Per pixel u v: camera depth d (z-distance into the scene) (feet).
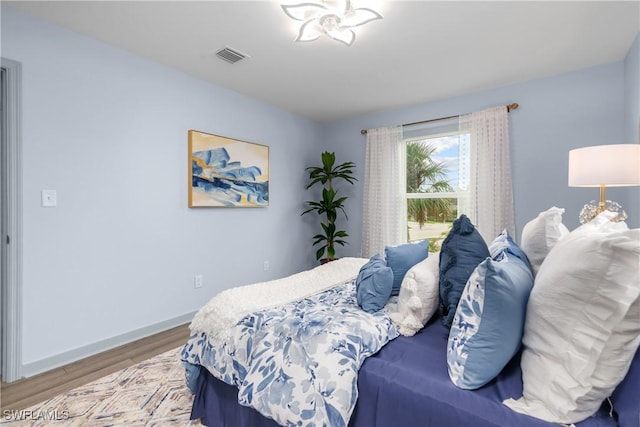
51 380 6.30
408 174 12.69
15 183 6.27
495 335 3.12
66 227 7.00
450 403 2.99
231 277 10.77
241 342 4.48
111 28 6.98
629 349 2.47
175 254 9.15
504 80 9.80
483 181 10.36
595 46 7.77
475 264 4.32
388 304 5.27
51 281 6.80
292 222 13.24
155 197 8.64
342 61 8.53
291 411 3.47
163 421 5.08
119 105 7.86
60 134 6.89
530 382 2.92
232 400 4.72
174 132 9.04
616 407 2.66
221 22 6.77
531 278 3.55
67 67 6.97
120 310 7.97
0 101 6.22
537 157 9.71
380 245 12.65
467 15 6.48
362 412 3.53
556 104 9.40
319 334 3.99
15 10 6.25
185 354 5.15
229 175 10.48
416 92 10.77
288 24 6.84
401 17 6.53
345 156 14.10
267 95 11.10
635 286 2.41
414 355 3.88
